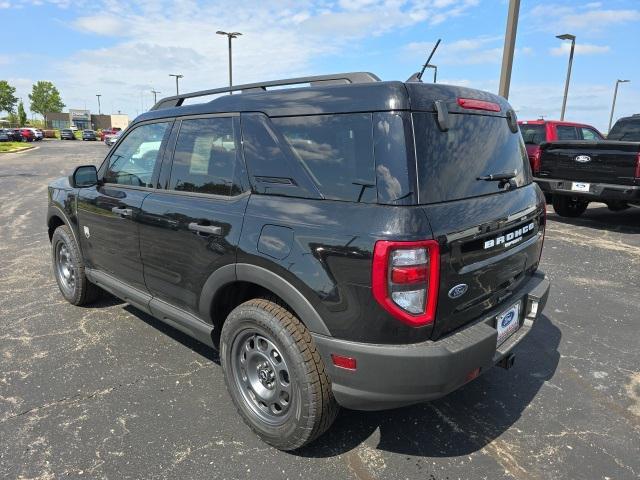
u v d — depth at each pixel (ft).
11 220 28.99
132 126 12.17
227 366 9.08
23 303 15.26
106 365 11.43
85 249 13.62
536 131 36.27
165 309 10.73
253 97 9.02
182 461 8.25
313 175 7.76
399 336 6.94
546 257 21.06
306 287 7.43
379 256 6.68
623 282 17.81
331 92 7.84
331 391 7.78
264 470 8.07
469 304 7.78
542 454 8.54
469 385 10.80
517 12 28.04
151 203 10.57
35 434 8.89
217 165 9.37
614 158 24.95
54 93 392.06
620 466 8.25
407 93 7.18
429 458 8.41
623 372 11.43
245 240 8.27
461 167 7.84
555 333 13.51
